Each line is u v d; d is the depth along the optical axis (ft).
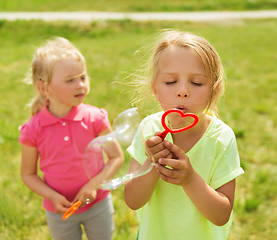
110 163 4.48
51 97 5.95
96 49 29.78
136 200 4.19
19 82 20.54
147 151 3.77
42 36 38.47
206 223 4.33
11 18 45.39
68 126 5.87
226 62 24.38
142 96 4.62
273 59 25.35
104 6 57.36
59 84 5.74
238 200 8.98
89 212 5.96
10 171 10.62
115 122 4.32
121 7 56.85
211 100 3.93
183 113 3.51
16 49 31.55
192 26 43.37
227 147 4.24
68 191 5.92
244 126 13.50
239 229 8.16
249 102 16.33
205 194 3.79
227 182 4.19
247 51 27.94
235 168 4.22
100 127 6.08
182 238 4.32
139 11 55.11
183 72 3.77
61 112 5.99
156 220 4.42
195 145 4.22
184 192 4.25
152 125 4.53
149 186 4.11
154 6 57.88
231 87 18.74
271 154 11.37
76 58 5.90
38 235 8.08
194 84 3.81
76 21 42.96
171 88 3.83
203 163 4.21
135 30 41.42
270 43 30.94
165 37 4.11
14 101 17.08
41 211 8.80
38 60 5.88
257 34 35.83
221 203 3.92
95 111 6.20
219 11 56.95
